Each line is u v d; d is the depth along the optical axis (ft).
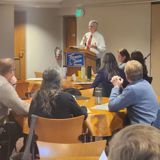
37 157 11.14
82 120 11.23
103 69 17.43
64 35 37.63
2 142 12.80
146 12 30.81
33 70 37.32
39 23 36.96
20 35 37.19
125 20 32.01
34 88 19.79
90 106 13.67
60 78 11.59
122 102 12.21
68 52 23.18
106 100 15.34
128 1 31.58
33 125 10.98
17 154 11.18
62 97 11.36
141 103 12.28
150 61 30.91
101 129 12.03
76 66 23.03
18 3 35.06
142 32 31.17
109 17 32.94
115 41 32.76
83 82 20.52
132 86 12.25
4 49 34.81
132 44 31.81
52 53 37.63
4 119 12.89
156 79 30.68
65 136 11.18
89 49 25.95
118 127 12.32
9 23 34.78
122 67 19.03
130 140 3.02
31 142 10.77
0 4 34.42
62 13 36.65
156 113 12.48
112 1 32.45
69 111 11.46
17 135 13.17
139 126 3.25
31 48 37.11
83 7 34.53
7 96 12.36
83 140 12.25
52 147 7.70
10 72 13.15
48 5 36.35
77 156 7.68
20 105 12.37
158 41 30.40
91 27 26.66
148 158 2.92
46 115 11.34
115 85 13.03
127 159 2.96
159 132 3.18
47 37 37.32
